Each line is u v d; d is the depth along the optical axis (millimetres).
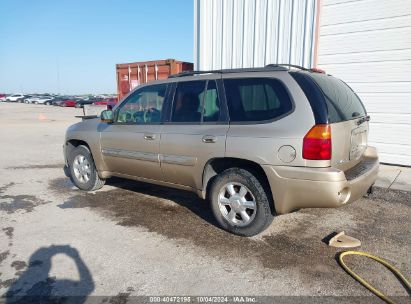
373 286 2957
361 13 7289
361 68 7480
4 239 3904
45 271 3213
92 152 5457
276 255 3518
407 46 6887
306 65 7961
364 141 4301
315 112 3344
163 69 11195
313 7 7660
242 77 3900
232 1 8883
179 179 4430
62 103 46594
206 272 3193
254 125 3678
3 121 21578
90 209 4934
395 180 6293
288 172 3422
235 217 3963
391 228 4207
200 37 9609
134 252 3588
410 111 7066
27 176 7000
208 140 3947
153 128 4551
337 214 4668
